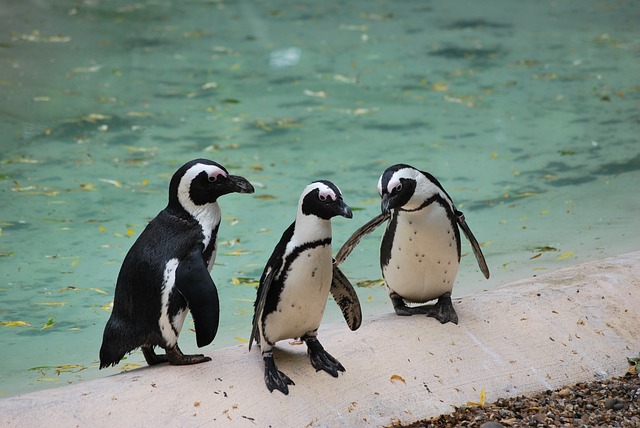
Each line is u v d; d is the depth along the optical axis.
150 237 7.29
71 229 12.77
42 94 19.44
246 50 23.64
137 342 7.35
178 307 7.16
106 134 17.25
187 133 17.39
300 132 17.50
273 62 22.52
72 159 15.88
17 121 17.73
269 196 14.09
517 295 8.88
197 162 7.25
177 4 28.75
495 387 7.79
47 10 26.80
